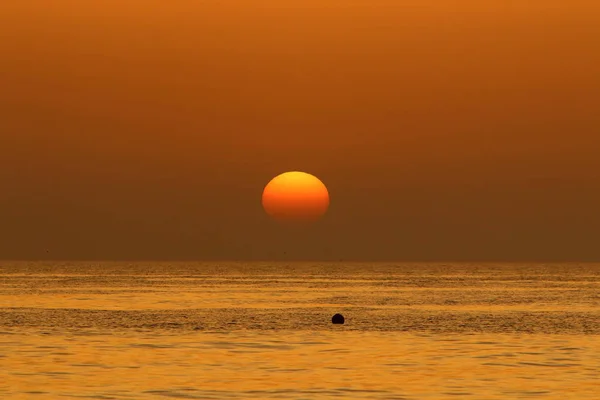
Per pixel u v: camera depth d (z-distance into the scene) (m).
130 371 191.12
